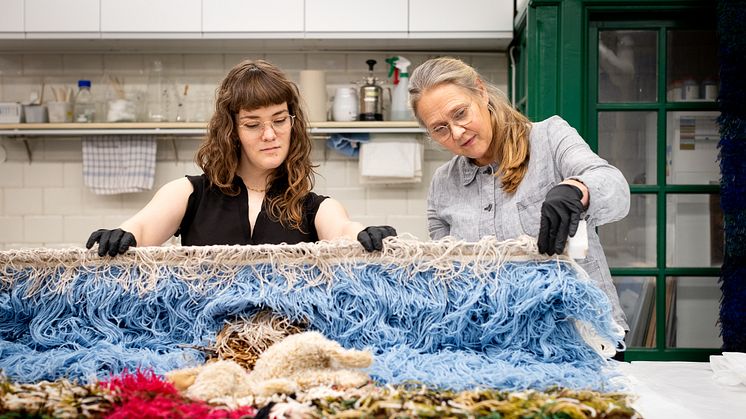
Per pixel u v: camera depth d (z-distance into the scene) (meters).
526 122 1.44
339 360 0.87
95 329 1.09
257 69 1.25
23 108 2.69
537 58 2.24
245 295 1.04
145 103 2.73
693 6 2.27
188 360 1.00
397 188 2.80
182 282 1.08
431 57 2.79
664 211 2.41
